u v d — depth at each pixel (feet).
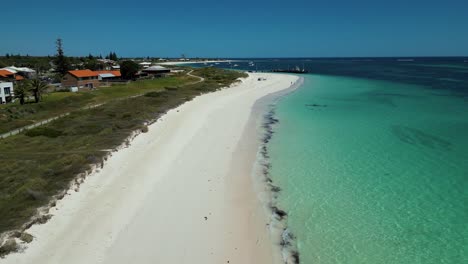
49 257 57.93
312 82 368.07
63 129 138.31
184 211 75.51
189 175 95.04
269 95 258.57
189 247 63.05
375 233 68.03
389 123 155.12
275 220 72.79
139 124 144.25
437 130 140.46
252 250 62.85
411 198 81.46
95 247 61.57
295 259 60.70
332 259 60.70
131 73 332.19
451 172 95.91
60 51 398.83
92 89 252.21
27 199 74.23
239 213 75.36
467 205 77.92
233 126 152.15
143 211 74.69
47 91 232.12
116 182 87.35
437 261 59.93
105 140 118.11
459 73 477.77
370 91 279.28
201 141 127.03
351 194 83.87
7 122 147.64
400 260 60.34
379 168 99.71
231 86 310.86
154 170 96.99
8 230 62.75
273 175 95.86
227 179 93.09
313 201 80.74
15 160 97.91
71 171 89.25
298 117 173.17
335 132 140.56
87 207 74.38
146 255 60.23
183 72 443.32
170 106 189.57
